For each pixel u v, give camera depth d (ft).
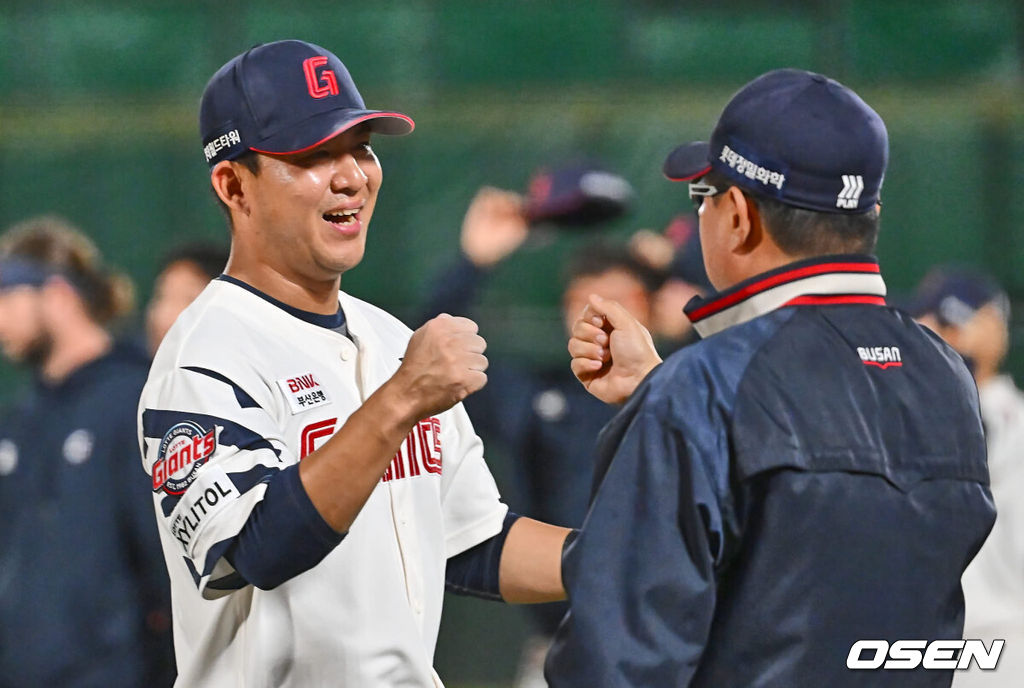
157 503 26.21
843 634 23.65
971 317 55.72
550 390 60.39
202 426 25.59
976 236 87.10
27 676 48.78
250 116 27.07
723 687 23.68
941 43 99.09
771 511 23.29
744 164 24.98
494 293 83.41
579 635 23.38
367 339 29.35
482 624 78.18
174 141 86.63
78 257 51.62
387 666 27.20
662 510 23.31
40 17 99.19
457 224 86.07
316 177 27.09
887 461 23.98
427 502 28.78
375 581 27.30
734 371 23.85
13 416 50.80
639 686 22.84
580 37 98.89
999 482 52.13
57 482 49.01
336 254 27.48
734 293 25.12
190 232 86.43
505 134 86.43
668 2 98.99
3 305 49.85
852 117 24.88
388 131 28.63
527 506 60.59
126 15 99.04
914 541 24.16
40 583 48.75
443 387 24.11
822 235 24.94
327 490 24.04
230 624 27.22
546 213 63.00
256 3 98.68
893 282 87.66
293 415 26.96
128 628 48.57
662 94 93.40
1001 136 87.20
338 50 98.78
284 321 27.89
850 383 24.20
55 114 89.86
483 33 99.14
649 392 24.27
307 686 26.91
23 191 86.58
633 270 59.93
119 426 49.06
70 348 50.37
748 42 98.73
